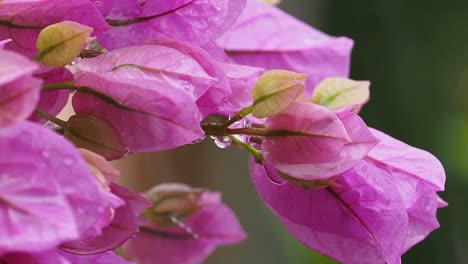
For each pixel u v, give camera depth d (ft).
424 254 4.23
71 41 1.29
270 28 1.61
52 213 1.13
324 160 1.33
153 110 1.30
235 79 1.36
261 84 1.35
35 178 1.14
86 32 1.29
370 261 1.39
